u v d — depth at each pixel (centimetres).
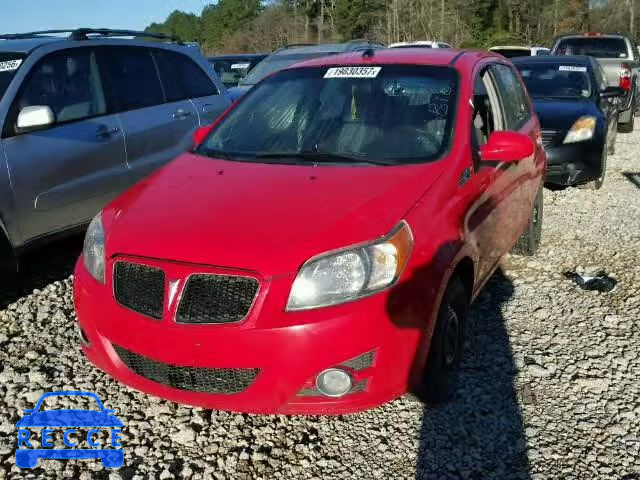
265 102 433
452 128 377
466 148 371
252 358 272
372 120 391
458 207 342
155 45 614
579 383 370
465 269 353
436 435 323
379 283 282
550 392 362
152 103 584
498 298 484
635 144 1204
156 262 285
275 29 5953
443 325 323
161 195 336
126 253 295
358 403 284
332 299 275
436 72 416
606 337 425
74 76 523
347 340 273
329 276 276
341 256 279
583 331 433
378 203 308
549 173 768
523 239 555
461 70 418
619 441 322
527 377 375
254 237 284
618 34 1552
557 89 878
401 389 297
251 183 337
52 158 479
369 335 276
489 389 362
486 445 318
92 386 361
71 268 523
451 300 333
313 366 273
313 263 276
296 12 6012
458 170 354
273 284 271
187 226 298
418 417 336
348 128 390
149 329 283
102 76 546
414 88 406
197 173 363
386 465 303
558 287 506
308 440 318
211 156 396
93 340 308
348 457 307
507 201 434
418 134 376
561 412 344
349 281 277
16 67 484
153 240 294
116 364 304
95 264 313
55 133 487
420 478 295
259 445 315
